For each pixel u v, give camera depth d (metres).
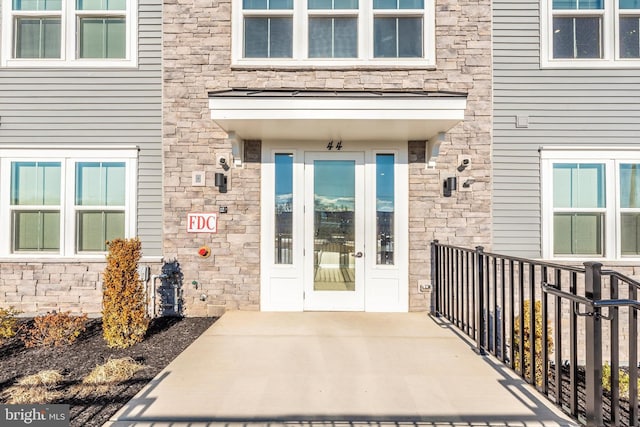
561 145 6.07
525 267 5.97
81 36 6.25
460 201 6.07
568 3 6.14
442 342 4.71
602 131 6.09
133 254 4.84
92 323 5.67
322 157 6.18
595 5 6.13
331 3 6.13
